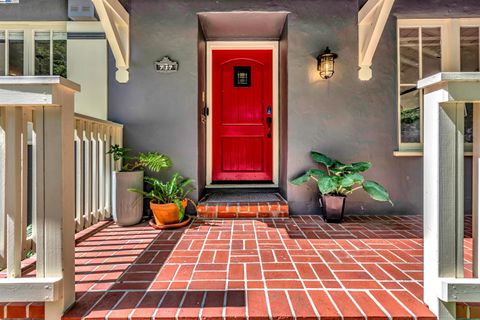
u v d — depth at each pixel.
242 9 3.17
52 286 1.28
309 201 3.18
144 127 3.20
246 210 3.00
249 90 3.96
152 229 2.60
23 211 1.84
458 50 3.22
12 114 1.41
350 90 3.19
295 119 3.20
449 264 1.30
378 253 2.01
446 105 1.29
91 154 2.61
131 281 1.60
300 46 3.19
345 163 3.20
